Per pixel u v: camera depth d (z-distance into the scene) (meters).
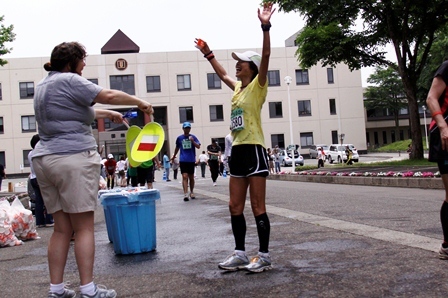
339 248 5.36
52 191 3.94
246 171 4.65
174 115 58.88
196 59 59.25
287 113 60.44
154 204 6.09
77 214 3.87
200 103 59.28
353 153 46.44
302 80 60.81
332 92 61.09
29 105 57.28
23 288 4.61
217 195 14.01
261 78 4.63
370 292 3.73
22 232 8.08
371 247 5.30
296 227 7.05
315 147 58.12
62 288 4.01
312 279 4.18
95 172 3.92
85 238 3.90
